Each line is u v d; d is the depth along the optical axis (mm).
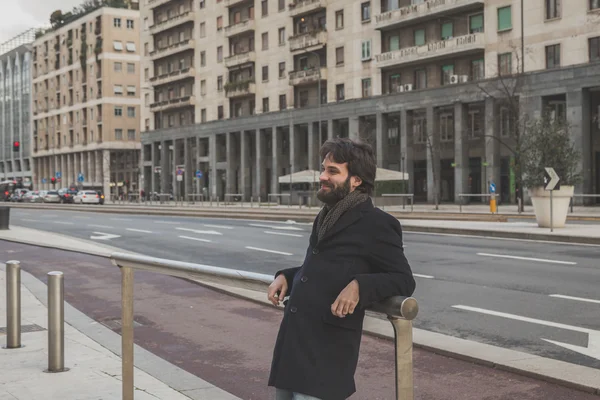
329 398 2621
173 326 7980
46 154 116188
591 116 42188
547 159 20500
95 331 7504
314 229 2881
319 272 2717
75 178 108062
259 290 3090
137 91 99688
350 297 2525
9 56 130375
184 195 76812
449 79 48562
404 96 50062
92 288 11258
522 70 39656
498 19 44656
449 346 6352
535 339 6930
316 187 49031
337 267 2688
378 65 52000
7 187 98375
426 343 6496
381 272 2703
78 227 27875
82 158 105000
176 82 78188
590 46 39656
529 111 42000
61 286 5715
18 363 5961
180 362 6375
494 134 44406
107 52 97188
